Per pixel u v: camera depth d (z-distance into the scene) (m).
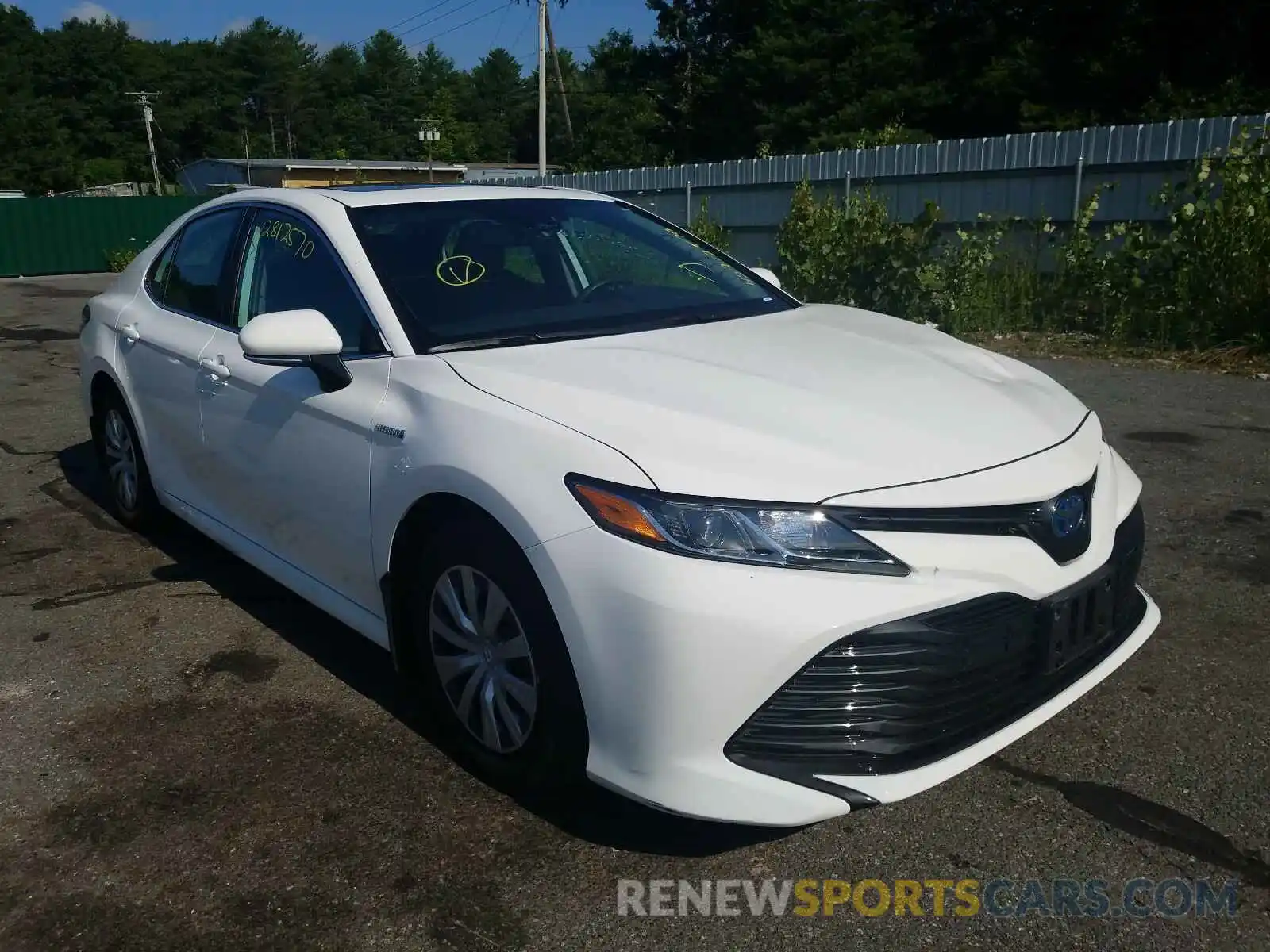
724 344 3.25
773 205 15.00
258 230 4.03
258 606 4.26
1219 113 24.98
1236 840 2.68
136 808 2.92
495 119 104.19
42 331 13.21
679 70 42.25
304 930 2.46
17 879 2.65
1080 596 2.66
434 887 2.59
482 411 2.82
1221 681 3.44
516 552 2.66
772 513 2.40
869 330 3.64
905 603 2.39
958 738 2.54
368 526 3.15
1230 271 8.84
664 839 2.75
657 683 2.40
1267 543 4.55
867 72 33.62
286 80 95.19
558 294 3.60
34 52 85.00
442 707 3.10
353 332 3.36
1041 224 10.77
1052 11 30.58
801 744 2.43
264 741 3.24
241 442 3.77
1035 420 2.90
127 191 69.94
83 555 4.86
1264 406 6.96
